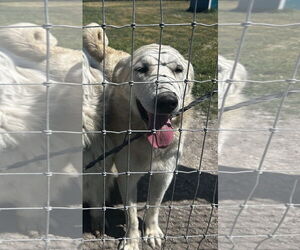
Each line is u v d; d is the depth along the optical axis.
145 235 0.75
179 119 0.70
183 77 0.70
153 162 0.71
